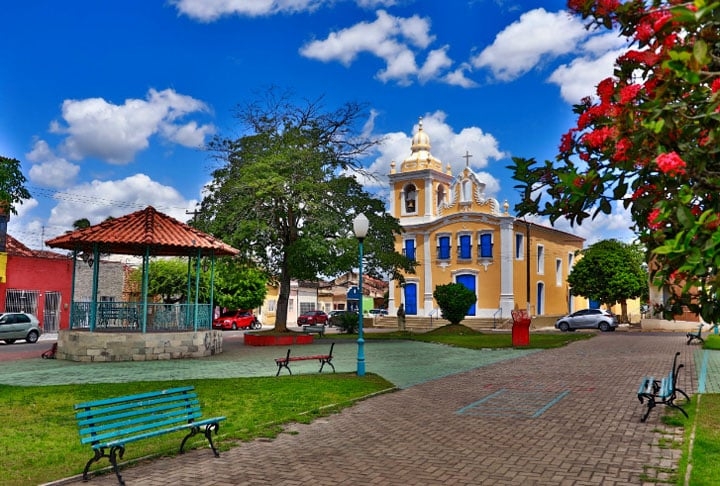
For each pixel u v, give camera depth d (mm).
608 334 35938
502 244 46312
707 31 3840
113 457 6816
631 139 4074
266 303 59375
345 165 28422
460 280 48031
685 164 3770
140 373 16297
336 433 9391
